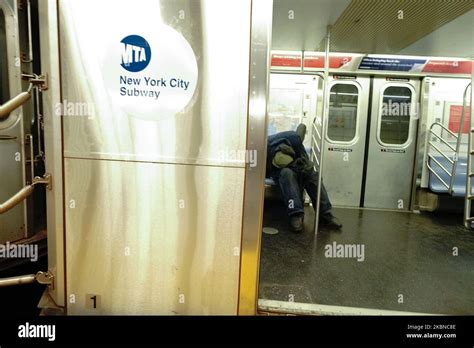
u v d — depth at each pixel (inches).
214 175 69.4
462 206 180.7
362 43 146.7
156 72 67.4
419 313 77.9
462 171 181.3
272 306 76.3
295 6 104.2
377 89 182.9
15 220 105.4
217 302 72.7
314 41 145.3
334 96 183.8
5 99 101.0
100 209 72.1
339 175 191.8
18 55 101.0
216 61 66.3
